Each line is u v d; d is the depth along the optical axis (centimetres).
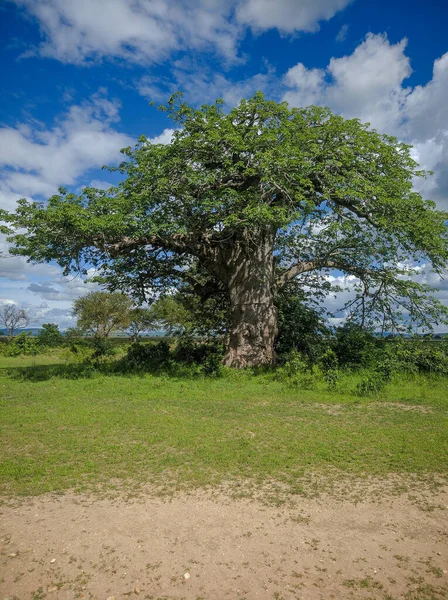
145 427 799
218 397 1112
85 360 1975
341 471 585
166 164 1481
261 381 1396
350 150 1581
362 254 1839
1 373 1661
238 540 411
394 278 1759
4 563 376
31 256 1470
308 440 719
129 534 422
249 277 1691
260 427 806
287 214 1476
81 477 564
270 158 1389
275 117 1590
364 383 1166
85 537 416
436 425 823
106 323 4497
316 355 1836
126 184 1535
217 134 1448
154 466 600
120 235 1495
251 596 336
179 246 1691
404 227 1541
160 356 1884
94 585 349
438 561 379
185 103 1598
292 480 551
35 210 1398
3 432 768
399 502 492
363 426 815
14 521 447
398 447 676
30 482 546
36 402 1051
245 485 538
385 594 338
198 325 2130
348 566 372
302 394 1158
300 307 2062
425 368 1541
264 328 1689
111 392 1182
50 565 374
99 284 1812
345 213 1619
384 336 1888
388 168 1616
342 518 455
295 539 414
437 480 554
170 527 435
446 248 1616
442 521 448
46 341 3297
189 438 729
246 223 1408
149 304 2108
